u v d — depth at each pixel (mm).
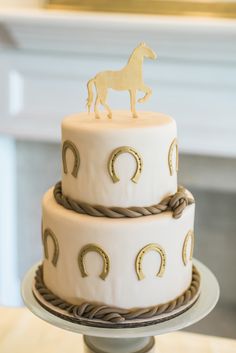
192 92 1832
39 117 1982
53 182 2258
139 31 1693
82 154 863
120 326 850
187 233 907
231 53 1716
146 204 878
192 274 997
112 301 871
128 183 860
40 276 981
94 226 837
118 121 903
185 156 2039
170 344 1178
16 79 1962
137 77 922
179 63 1798
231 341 1201
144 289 871
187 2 1785
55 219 876
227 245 2273
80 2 1877
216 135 1854
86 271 866
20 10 1838
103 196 869
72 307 871
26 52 1917
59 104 1956
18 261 2408
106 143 841
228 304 2342
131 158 849
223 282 2322
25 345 1184
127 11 1842
